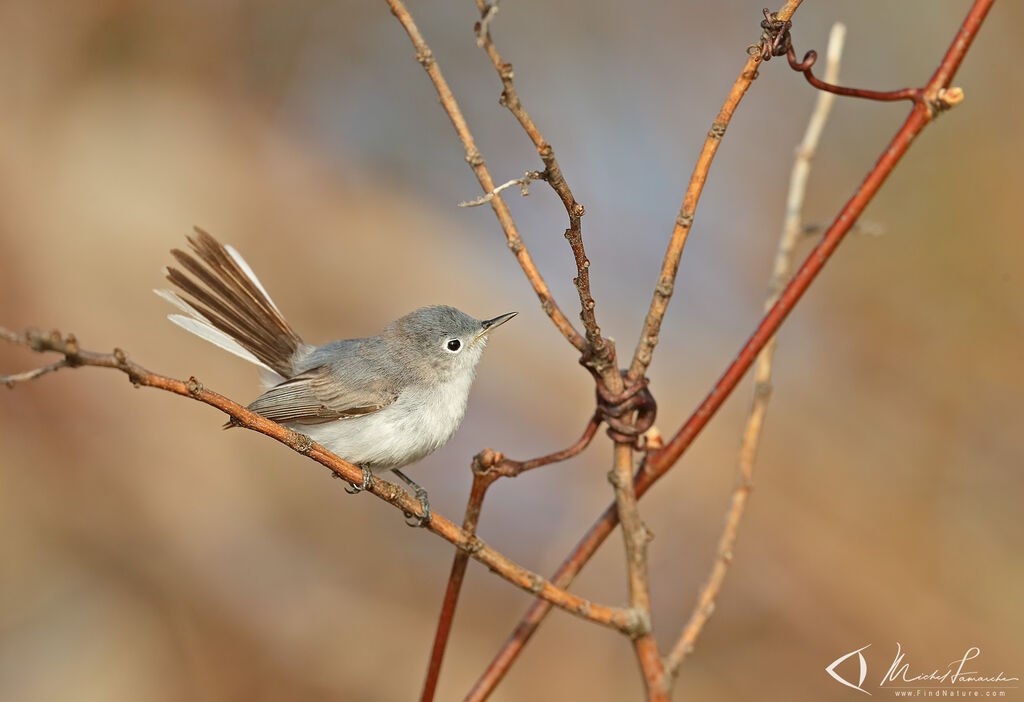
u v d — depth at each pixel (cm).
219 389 1238
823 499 1134
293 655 1119
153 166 1357
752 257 1284
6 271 1229
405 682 1103
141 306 1272
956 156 1248
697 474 1164
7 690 1038
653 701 459
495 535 1162
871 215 1269
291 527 1198
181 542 1162
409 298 1345
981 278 1215
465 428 1237
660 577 1112
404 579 1177
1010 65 1251
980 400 1178
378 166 1430
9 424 1171
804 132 1305
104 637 1099
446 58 1420
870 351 1230
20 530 1125
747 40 1353
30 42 1380
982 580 1071
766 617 1083
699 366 1248
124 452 1188
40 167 1322
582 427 1241
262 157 1410
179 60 1434
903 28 1303
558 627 1106
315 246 1351
